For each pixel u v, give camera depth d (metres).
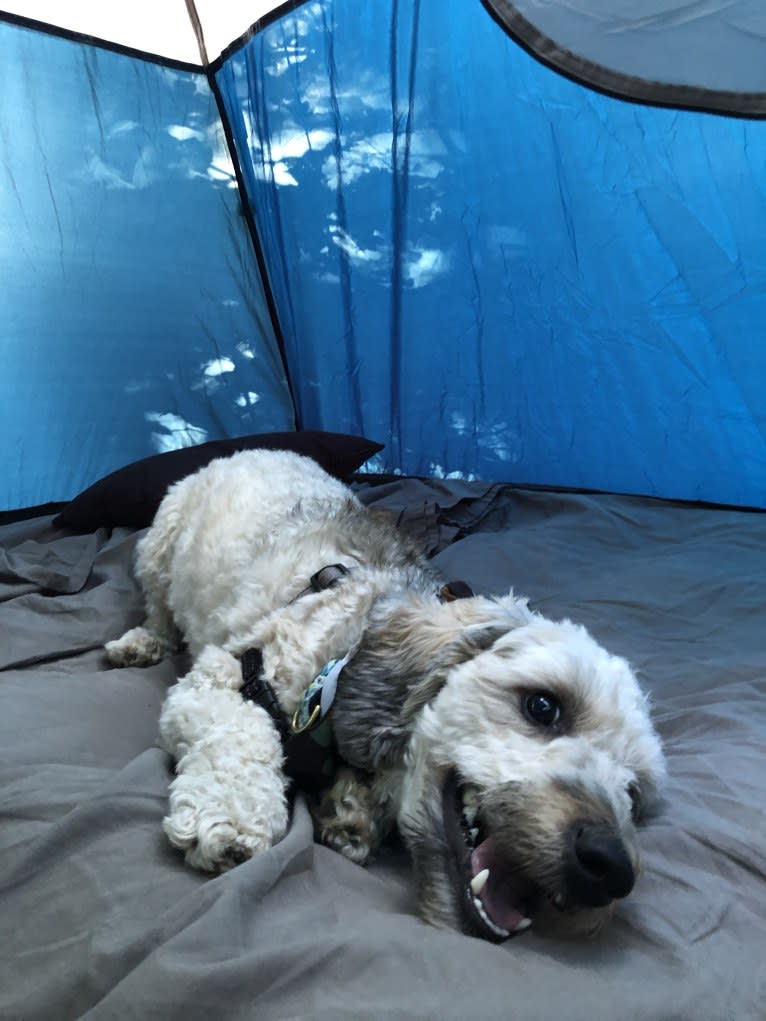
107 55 1.30
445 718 0.51
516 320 1.38
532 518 1.38
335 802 0.54
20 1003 0.38
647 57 1.13
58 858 0.46
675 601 1.00
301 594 0.66
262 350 1.54
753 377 1.26
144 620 0.95
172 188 1.40
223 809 0.48
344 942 0.39
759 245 1.19
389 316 1.45
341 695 0.56
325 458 1.34
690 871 0.48
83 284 1.31
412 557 0.77
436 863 0.46
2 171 1.21
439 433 1.51
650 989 0.39
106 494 1.18
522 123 1.26
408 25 1.28
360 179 1.38
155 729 0.70
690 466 1.36
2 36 1.20
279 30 1.34
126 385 1.38
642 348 1.32
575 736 0.51
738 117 1.13
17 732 0.64
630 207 1.24
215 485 0.89
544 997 0.37
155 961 0.36
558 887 0.42
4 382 1.25
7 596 0.95
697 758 0.62
